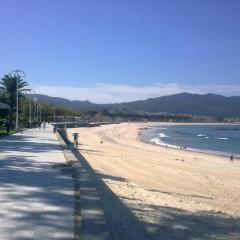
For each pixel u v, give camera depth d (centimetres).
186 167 3394
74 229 774
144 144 6775
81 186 1169
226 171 3319
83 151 3747
